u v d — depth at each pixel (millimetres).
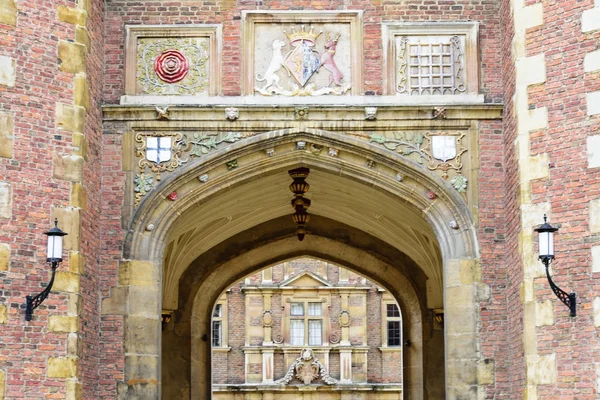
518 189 13312
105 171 14219
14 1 12938
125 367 13812
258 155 14406
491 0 14680
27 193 12727
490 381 13844
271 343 42094
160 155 14266
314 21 14586
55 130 13055
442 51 14523
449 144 14328
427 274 19453
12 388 12250
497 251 14141
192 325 19859
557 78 13078
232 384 41594
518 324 13391
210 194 14391
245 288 42281
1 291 12344
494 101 14422
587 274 12453
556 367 12539
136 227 14109
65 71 13234
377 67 14461
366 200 16250
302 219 16203
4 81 12750
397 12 14609
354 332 42312
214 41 14516
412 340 19812
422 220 15953
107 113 14281
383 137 14328
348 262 20031
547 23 13242
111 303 13938
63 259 12836
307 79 14438
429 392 19344
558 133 12977
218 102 14352
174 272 18594
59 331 12648
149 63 14492
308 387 41500
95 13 14078
